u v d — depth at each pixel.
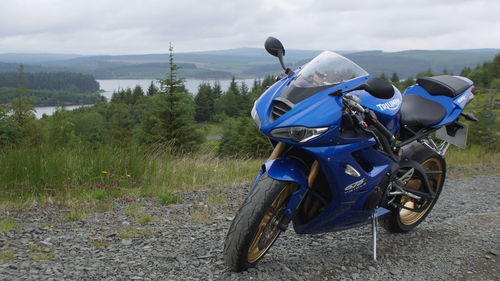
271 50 4.05
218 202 6.18
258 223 3.31
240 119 34.56
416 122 4.57
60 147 8.17
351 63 3.88
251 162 10.50
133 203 6.01
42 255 3.90
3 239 4.34
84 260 3.80
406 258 4.11
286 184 3.39
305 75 3.68
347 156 3.53
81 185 6.67
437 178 4.97
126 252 4.04
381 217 4.34
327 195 3.72
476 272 3.83
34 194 6.21
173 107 19.77
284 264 3.82
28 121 16.94
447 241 4.58
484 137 15.72
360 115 3.55
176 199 6.15
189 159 9.73
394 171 4.11
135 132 21.55
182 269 3.62
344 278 3.63
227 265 3.47
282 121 3.35
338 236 4.67
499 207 6.21
